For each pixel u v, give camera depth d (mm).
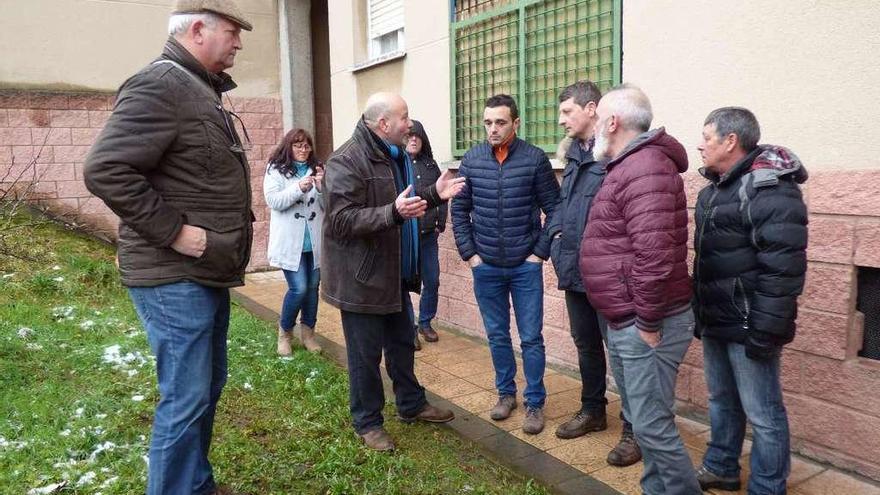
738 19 3541
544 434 3854
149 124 2385
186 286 2568
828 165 3250
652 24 3988
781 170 2662
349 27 7332
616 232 2662
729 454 3170
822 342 3354
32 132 7965
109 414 3904
